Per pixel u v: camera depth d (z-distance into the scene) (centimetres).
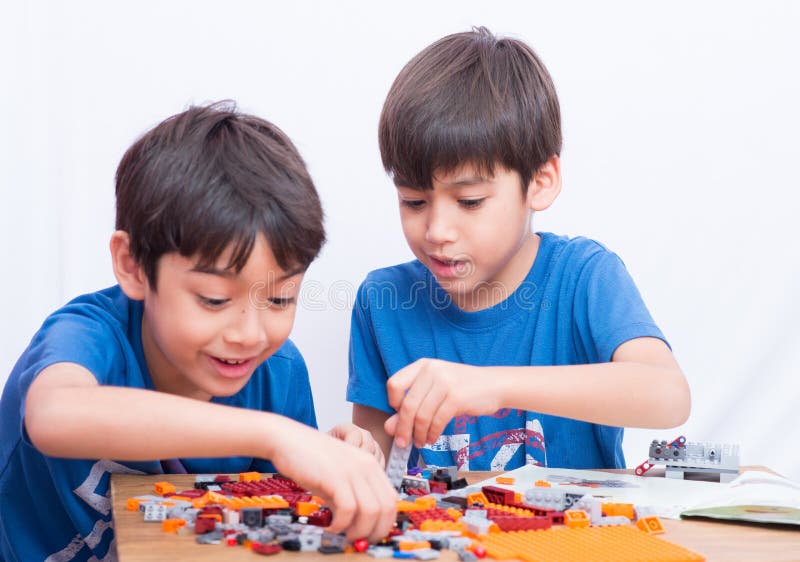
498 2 186
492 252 120
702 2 190
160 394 80
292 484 90
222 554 66
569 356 131
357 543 68
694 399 191
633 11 190
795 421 188
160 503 80
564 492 85
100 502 101
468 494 89
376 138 181
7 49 169
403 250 183
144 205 94
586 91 190
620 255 191
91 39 172
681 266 192
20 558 109
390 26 182
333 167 181
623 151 191
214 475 98
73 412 78
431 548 68
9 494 108
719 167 192
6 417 106
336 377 183
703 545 71
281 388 124
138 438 77
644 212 192
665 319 192
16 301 172
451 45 126
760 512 81
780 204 191
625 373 104
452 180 116
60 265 173
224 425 76
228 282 91
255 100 178
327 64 180
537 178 126
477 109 116
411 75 123
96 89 173
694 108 191
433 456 133
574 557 64
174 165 93
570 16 188
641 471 104
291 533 71
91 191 174
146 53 174
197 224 89
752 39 191
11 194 171
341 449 74
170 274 93
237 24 177
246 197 90
